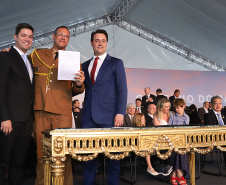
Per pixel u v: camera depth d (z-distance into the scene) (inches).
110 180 107.1
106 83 106.4
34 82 103.0
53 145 78.6
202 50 410.6
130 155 164.7
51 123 103.6
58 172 79.0
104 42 109.3
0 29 301.9
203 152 95.5
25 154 99.1
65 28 108.7
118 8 400.2
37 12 295.6
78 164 224.1
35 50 109.9
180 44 419.2
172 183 152.3
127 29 423.8
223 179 167.9
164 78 387.9
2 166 94.3
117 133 84.5
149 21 395.2
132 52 420.5
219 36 353.1
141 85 380.5
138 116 188.7
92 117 102.9
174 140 91.0
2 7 249.0
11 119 94.0
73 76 93.5
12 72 96.9
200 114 338.0
